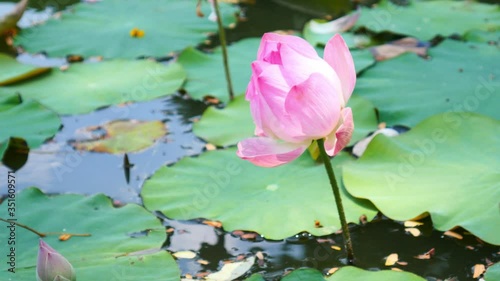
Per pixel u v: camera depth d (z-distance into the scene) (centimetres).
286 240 305
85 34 546
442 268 283
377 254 294
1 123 411
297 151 258
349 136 253
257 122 260
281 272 285
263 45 261
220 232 313
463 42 479
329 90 248
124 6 598
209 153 370
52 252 250
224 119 410
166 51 514
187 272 288
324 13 583
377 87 430
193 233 313
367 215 312
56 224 312
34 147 389
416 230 309
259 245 303
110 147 393
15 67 487
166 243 307
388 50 495
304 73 250
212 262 294
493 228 287
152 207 331
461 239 302
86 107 435
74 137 407
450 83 423
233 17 570
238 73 473
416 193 317
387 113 402
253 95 257
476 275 278
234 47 511
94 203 328
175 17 570
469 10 552
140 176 366
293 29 550
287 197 328
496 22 525
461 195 310
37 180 366
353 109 402
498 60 449
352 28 529
